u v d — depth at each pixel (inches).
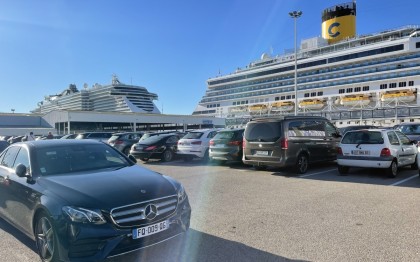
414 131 600.4
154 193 157.4
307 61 2519.7
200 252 168.1
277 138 398.6
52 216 144.9
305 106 2459.4
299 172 409.7
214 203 267.6
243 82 2891.2
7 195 193.9
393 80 2162.9
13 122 2444.6
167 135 619.8
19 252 173.3
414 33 2172.7
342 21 2630.4
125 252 142.3
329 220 216.7
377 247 170.4
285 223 212.2
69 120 2182.6
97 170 188.5
